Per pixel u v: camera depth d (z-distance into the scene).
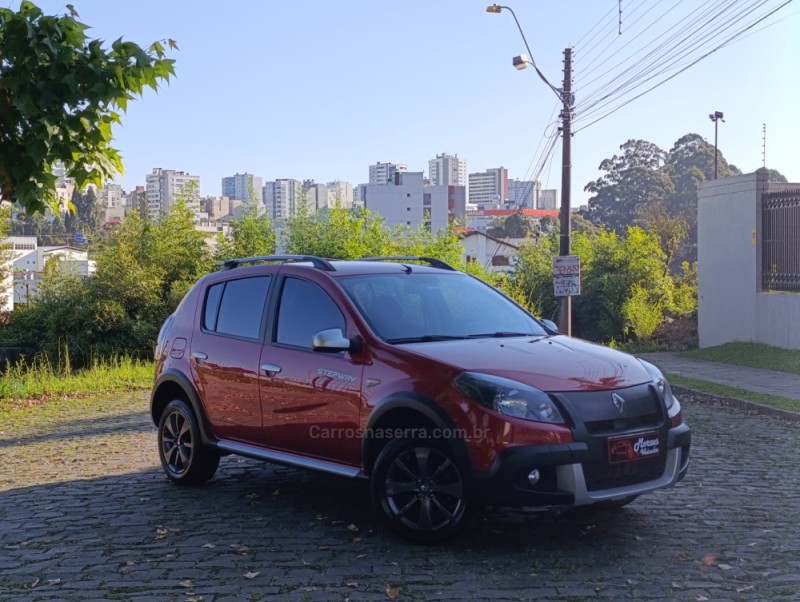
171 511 6.68
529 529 5.96
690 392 13.71
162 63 7.93
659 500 6.76
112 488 7.58
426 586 4.82
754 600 4.58
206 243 25.28
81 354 21.80
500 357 5.62
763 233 19.80
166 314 23.08
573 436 5.16
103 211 85.00
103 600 4.72
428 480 5.50
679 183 72.25
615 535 5.80
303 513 6.53
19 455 9.45
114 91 7.62
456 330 6.34
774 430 10.33
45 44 7.29
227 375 6.94
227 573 5.12
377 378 5.74
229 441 7.02
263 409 6.60
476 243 59.50
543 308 29.09
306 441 6.25
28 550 5.71
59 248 62.09
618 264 28.38
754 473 7.78
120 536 5.99
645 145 76.44
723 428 10.49
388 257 7.56
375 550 5.53
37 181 7.82
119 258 23.00
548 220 83.62
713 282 21.75
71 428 11.41
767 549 5.47
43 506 6.96
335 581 4.93
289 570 5.15
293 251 23.66
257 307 6.94
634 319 25.41
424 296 6.60
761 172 19.78
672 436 5.63
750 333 20.11
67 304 22.50
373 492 5.67
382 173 185.25
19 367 18.16
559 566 5.15
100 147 8.19
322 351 5.88
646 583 4.84
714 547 5.52
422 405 5.42
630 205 73.12
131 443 10.02
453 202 113.38
